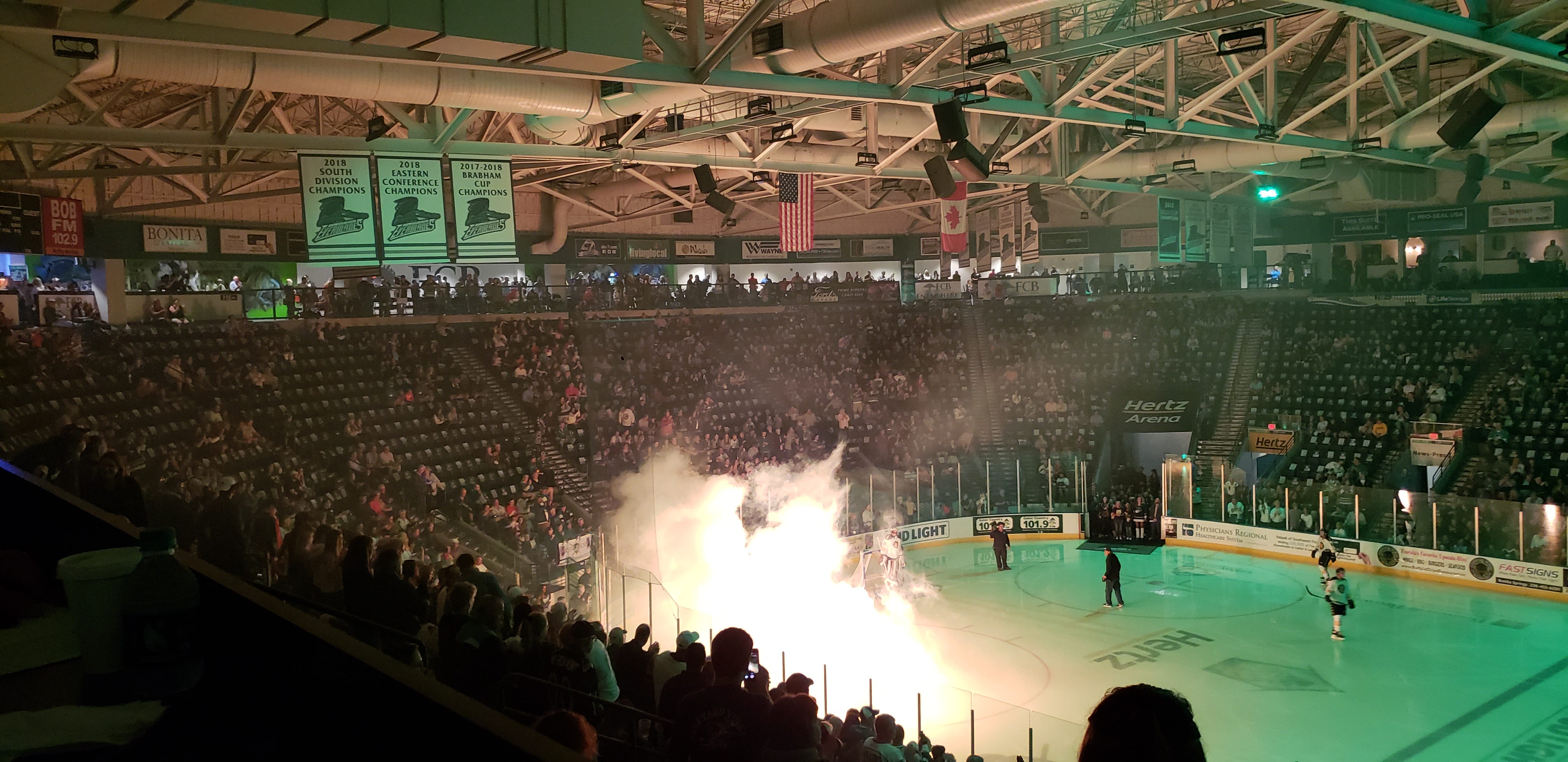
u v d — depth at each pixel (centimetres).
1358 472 3541
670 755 557
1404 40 3027
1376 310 4162
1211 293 4556
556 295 3856
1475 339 3850
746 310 4366
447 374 3294
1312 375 4047
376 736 183
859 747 1068
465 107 2009
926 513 3781
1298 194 4206
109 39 1438
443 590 1259
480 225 2362
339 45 1391
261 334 2897
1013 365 4484
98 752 209
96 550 325
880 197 4459
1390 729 1962
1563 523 2839
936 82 2053
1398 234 4409
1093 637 2600
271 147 2088
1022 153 3550
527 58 1405
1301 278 4450
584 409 3406
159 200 3412
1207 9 2014
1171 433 4234
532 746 149
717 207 2892
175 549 274
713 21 2716
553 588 2247
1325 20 2027
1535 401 3481
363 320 3241
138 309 3272
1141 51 2914
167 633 250
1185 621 2725
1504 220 4119
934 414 4222
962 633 2655
